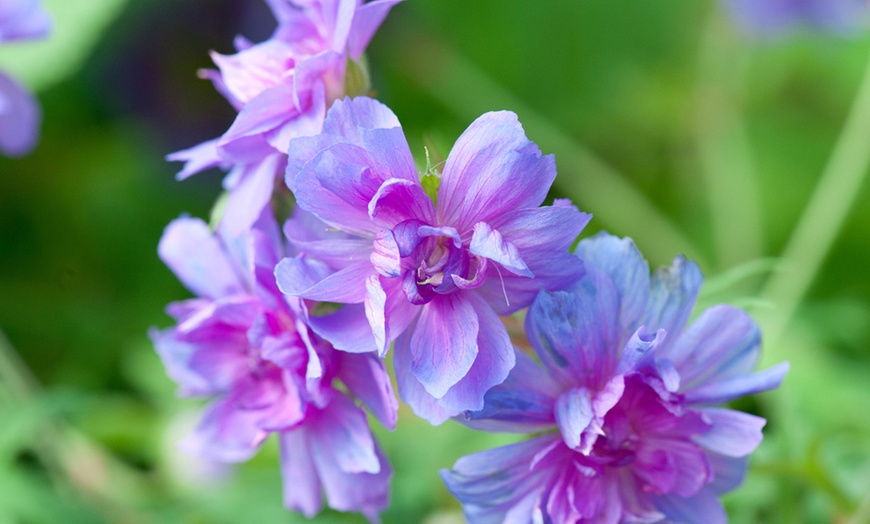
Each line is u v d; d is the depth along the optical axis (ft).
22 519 1.09
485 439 1.07
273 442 1.13
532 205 0.80
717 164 1.48
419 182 0.82
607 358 0.83
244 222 0.85
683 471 0.83
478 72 1.62
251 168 0.86
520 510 0.83
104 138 1.60
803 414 1.07
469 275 0.82
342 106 0.81
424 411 0.82
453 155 0.81
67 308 1.47
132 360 1.30
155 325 1.45
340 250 0.82
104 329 1.45
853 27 1.43
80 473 1.15
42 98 1.54
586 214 0.80
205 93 1.59
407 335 0.82
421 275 0.81
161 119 1.59
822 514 1.02
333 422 0.86
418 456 1.08
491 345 0.81
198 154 0.87
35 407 1.10
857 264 1.46
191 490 1.14
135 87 1.58
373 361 0.83
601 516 0.83
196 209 1.54
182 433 1.15
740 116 1.54
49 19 1.08
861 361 1.23
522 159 0.79
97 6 1.42
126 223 1.54
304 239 0.83
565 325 0.82
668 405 0.81
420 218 0.81
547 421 0.83
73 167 1.58
